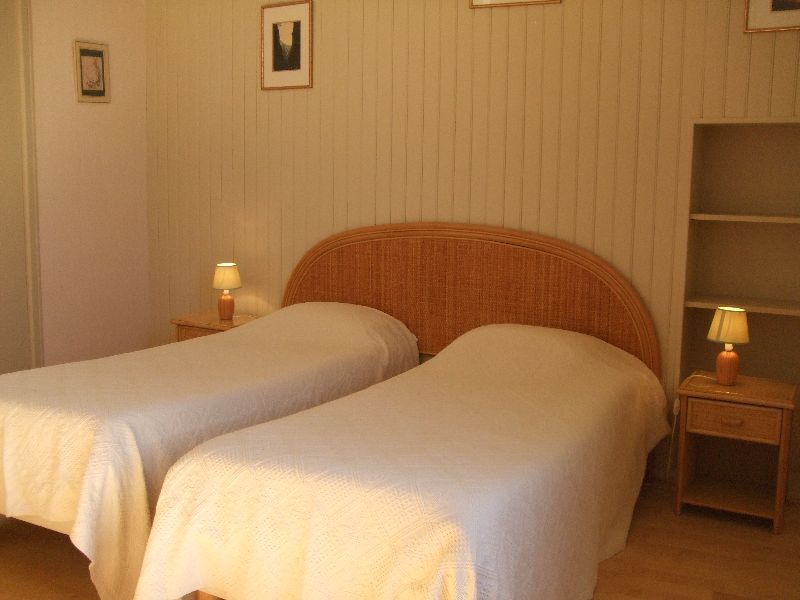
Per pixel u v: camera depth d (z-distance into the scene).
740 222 3.67
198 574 2.41
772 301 3.59
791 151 3.54
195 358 3.74
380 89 4.36
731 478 3.74
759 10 3.46
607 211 3.84
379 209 4.44
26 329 4.77
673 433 3.69
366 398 3.14
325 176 4.58
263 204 4.80
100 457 2.71
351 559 2.16
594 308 3.88
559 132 3.92
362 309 4.35
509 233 4.03
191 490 2.45
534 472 2.44
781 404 3.18
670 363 3.75
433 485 2.25
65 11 4.73
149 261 5.28
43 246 4.74
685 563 3.04
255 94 4.75
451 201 4.23
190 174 5.04
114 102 5.01
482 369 3.57
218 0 4.82
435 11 4.16
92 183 4.95
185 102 5.00
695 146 3.53
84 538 2.62
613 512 3.12
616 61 3.76
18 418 2.91
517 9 3.96
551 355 3.59
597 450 2.87
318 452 2.49
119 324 5.17
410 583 2.06
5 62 4.61
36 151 4.67
